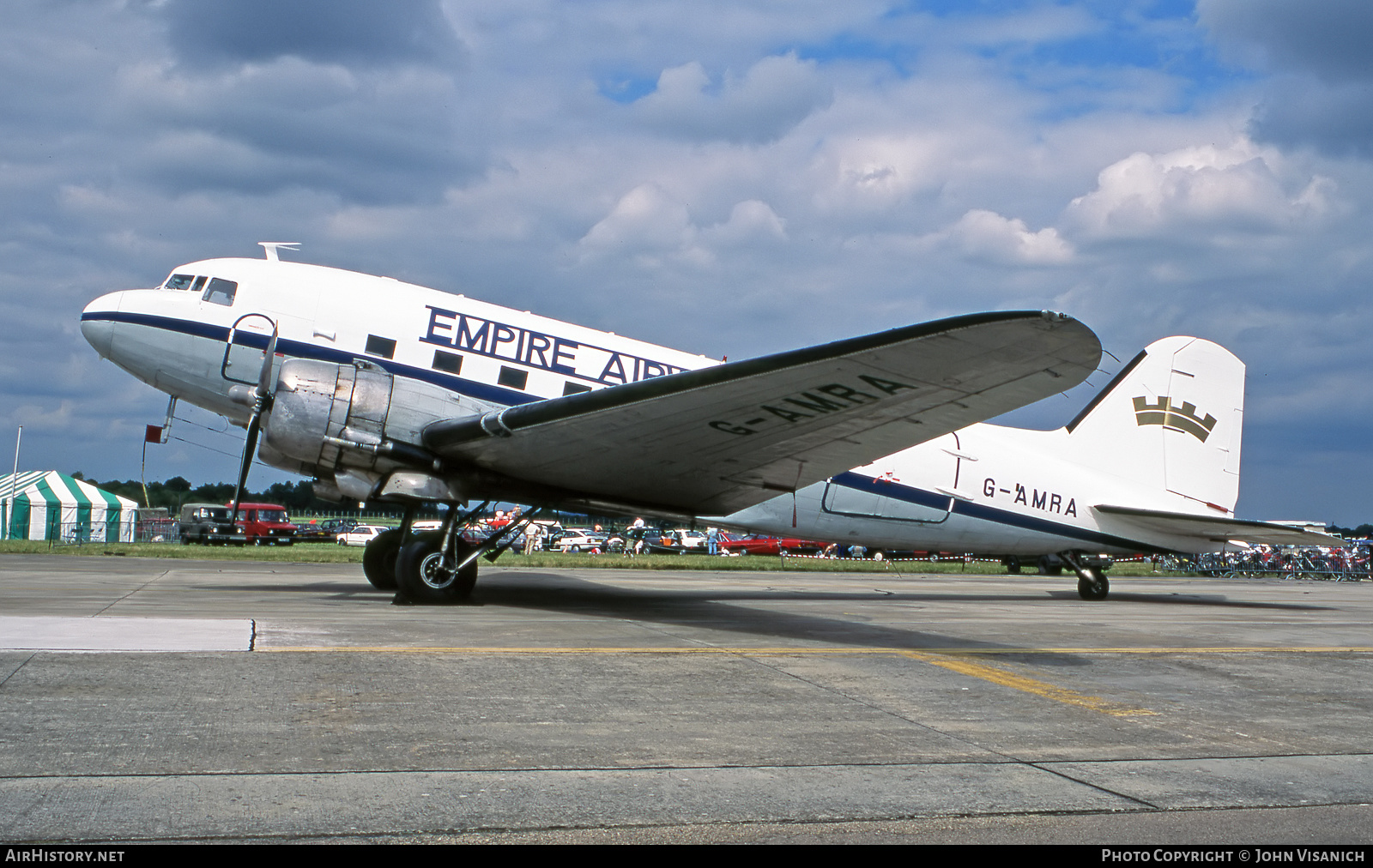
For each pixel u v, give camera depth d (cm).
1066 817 371
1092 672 725
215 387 1191
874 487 1423
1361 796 411
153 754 401
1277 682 707
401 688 550
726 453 1031
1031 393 839
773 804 375
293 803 352
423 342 1202
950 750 469
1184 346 1691
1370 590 2397
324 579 1520
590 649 724
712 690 587
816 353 802
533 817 349
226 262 1227
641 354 1309
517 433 981
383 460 1029
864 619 1088
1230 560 3869
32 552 2655
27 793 348
